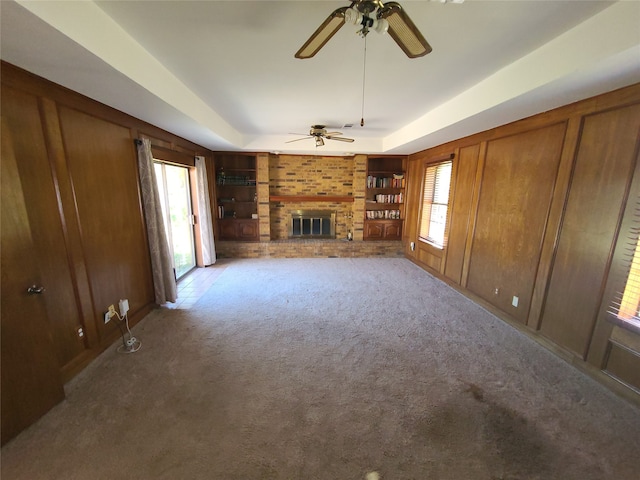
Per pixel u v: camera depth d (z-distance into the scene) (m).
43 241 1.91
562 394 2.01
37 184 1.87
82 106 2.24
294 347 2.59
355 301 3.68
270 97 3.12
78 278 2.21
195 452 1.54
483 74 2.46
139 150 3.03
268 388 2.04
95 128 2.41
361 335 2.82
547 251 2.62
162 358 2.39
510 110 2.58
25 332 1.64
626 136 1.96
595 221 2.18
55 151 2.01
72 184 2.16
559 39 1.83
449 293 4.00
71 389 1.99
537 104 2.38
